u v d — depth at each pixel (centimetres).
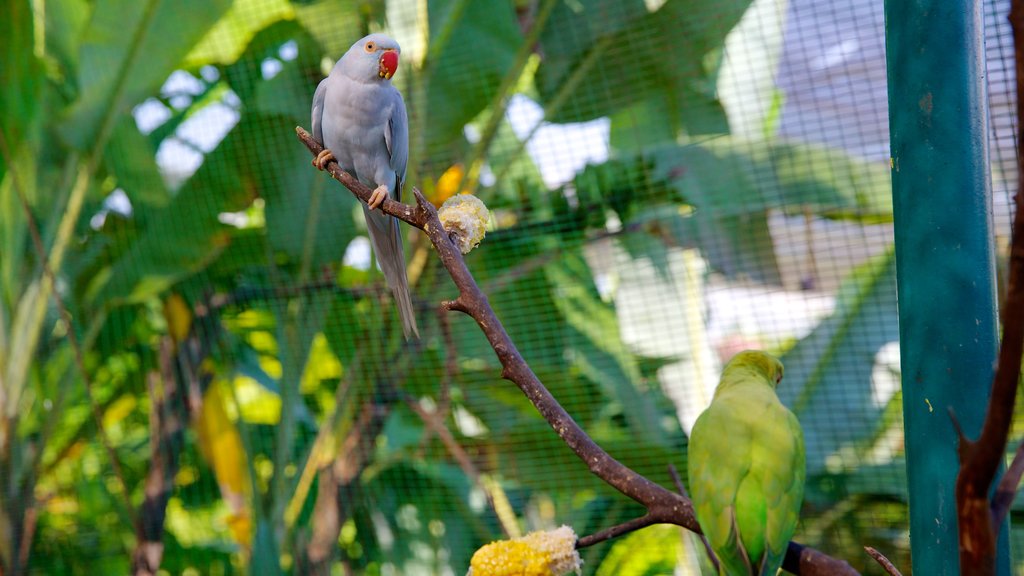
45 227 547
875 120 423
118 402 644
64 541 610
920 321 181
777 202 462
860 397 465
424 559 566
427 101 500
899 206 189
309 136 252
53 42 555
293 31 504
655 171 476
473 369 516
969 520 132
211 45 524
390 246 339
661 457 484
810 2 418
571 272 548
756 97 465
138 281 524
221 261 538
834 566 172
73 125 507
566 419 184
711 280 522
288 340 537
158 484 546
